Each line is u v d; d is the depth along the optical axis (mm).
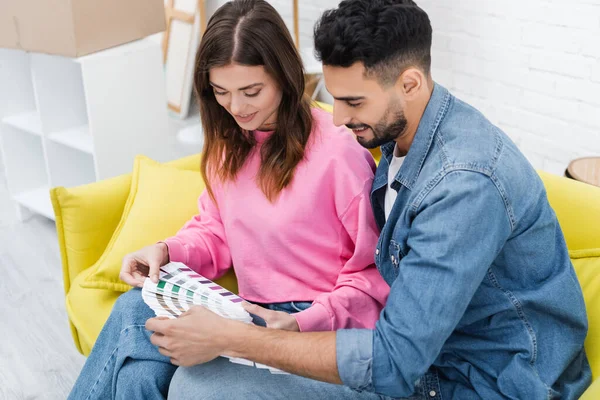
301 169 1397
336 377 1083
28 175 2898
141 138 2561
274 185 1399
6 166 2830
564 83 2516
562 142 2611
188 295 1331
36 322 2232
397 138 1179
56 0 2209
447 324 1021
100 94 2359
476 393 1174
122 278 1444
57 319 2250
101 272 1655
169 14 3828
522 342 1128
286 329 1235
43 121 2582
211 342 1146
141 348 1359
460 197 1017
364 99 1064
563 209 1422
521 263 1117
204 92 1418
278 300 1454
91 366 1449
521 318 1128
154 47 2498
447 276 1010
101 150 2424
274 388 1211
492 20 2648
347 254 1432
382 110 1077
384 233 1227
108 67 2357
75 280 1795
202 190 1795
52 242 2732
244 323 1152
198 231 1577
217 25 1299
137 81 2477
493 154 1050
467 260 1010
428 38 1074
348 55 1021
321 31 1049
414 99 1090
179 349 1178
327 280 1444
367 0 1029
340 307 1317
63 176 2729
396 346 1036
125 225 1735
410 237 1082
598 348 1238
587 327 1185
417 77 1062
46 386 1938
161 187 1787
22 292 2391
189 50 3689
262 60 1295
